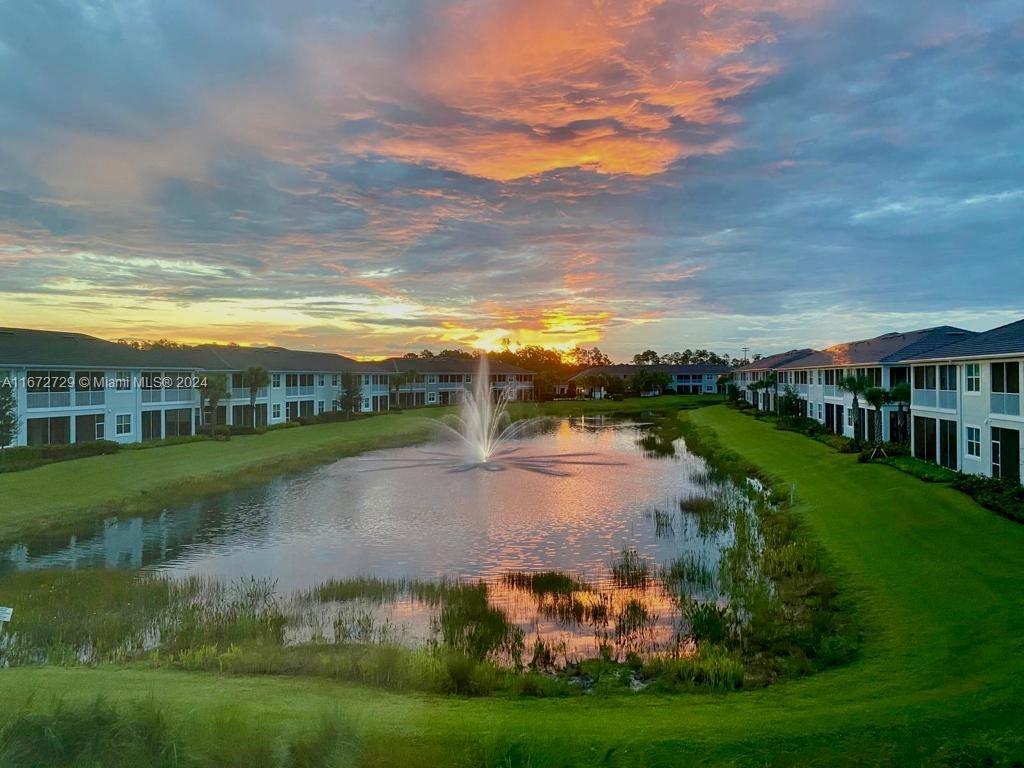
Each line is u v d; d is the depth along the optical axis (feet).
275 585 61.72
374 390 279.49
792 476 107.04
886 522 70.54
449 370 345.10
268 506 98.43
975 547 58.95
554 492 108.47
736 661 41.45
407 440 190.29
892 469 98.89
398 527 85.25
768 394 248.52
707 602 54.19
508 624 50.83
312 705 31.91
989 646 39.60
